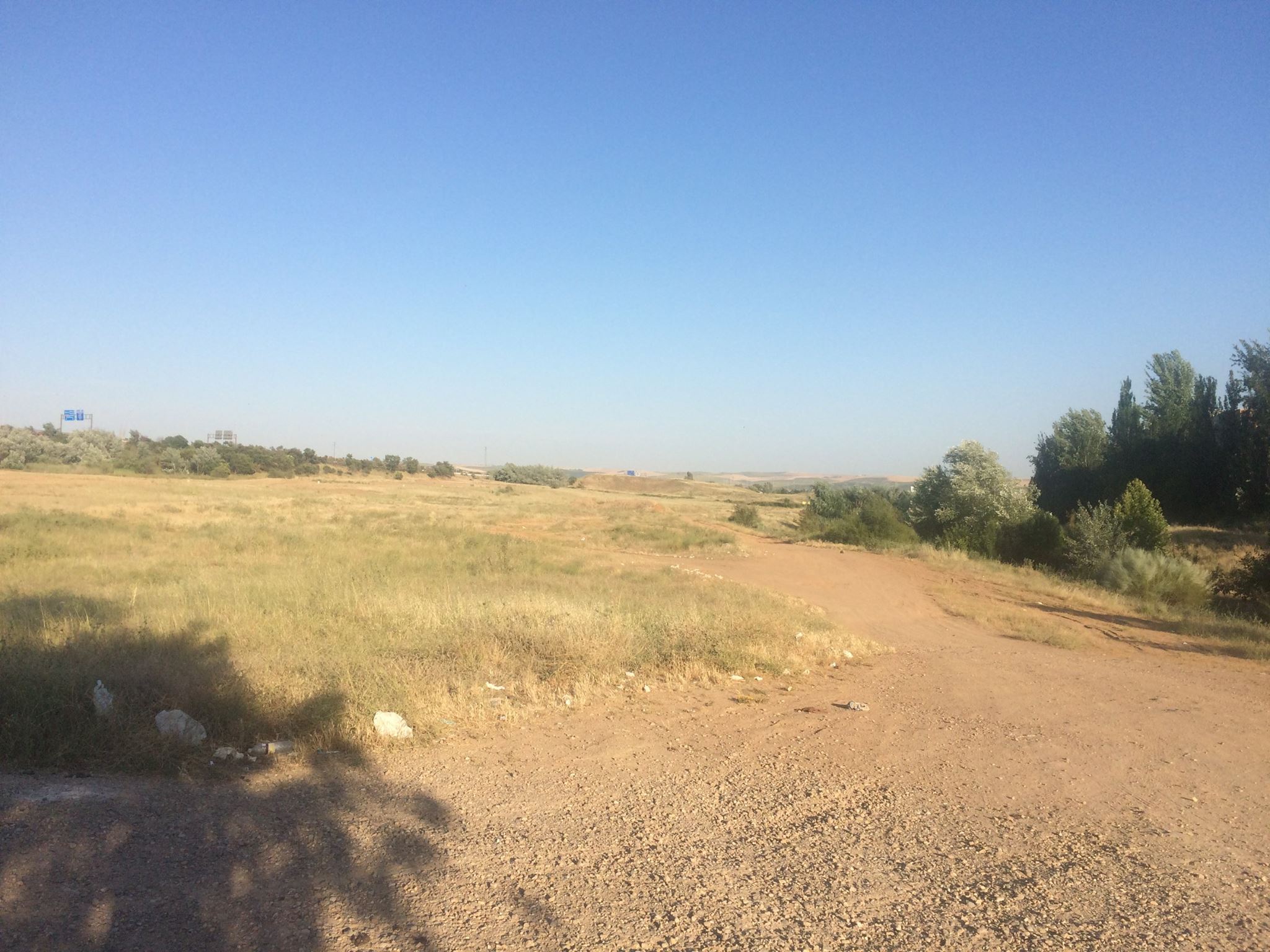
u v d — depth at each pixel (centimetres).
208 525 2869
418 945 347
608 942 359
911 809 565
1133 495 2952
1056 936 382
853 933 378
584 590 1720
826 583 2383
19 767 524
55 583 1476
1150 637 1694
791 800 572
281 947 337
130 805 473
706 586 1945
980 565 3000
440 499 6388
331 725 648
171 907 361
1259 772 701
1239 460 4772
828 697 940
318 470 10706
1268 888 452
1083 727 842
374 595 1282
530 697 825
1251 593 2338
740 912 394
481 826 494
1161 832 538
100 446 8331
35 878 372
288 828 465
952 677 1105
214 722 629
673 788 588
